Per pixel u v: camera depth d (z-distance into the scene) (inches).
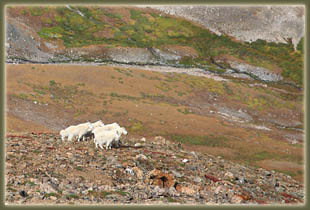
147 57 4517.7
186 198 667.4
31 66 3019.2
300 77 4594.0
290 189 951.6
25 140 928.9
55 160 751.7
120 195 623.5
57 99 2409.0
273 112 3169.3
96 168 737.0
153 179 714.8
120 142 1065.5
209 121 2442.2
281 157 1875.0
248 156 1845.5
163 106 2642.7
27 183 613.3
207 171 892.6
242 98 3319.4
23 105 2174.0
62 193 598.9
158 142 1343.5
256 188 845.2
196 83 3457.2
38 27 4904.0
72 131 986.7
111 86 2906.0
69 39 4704.7
